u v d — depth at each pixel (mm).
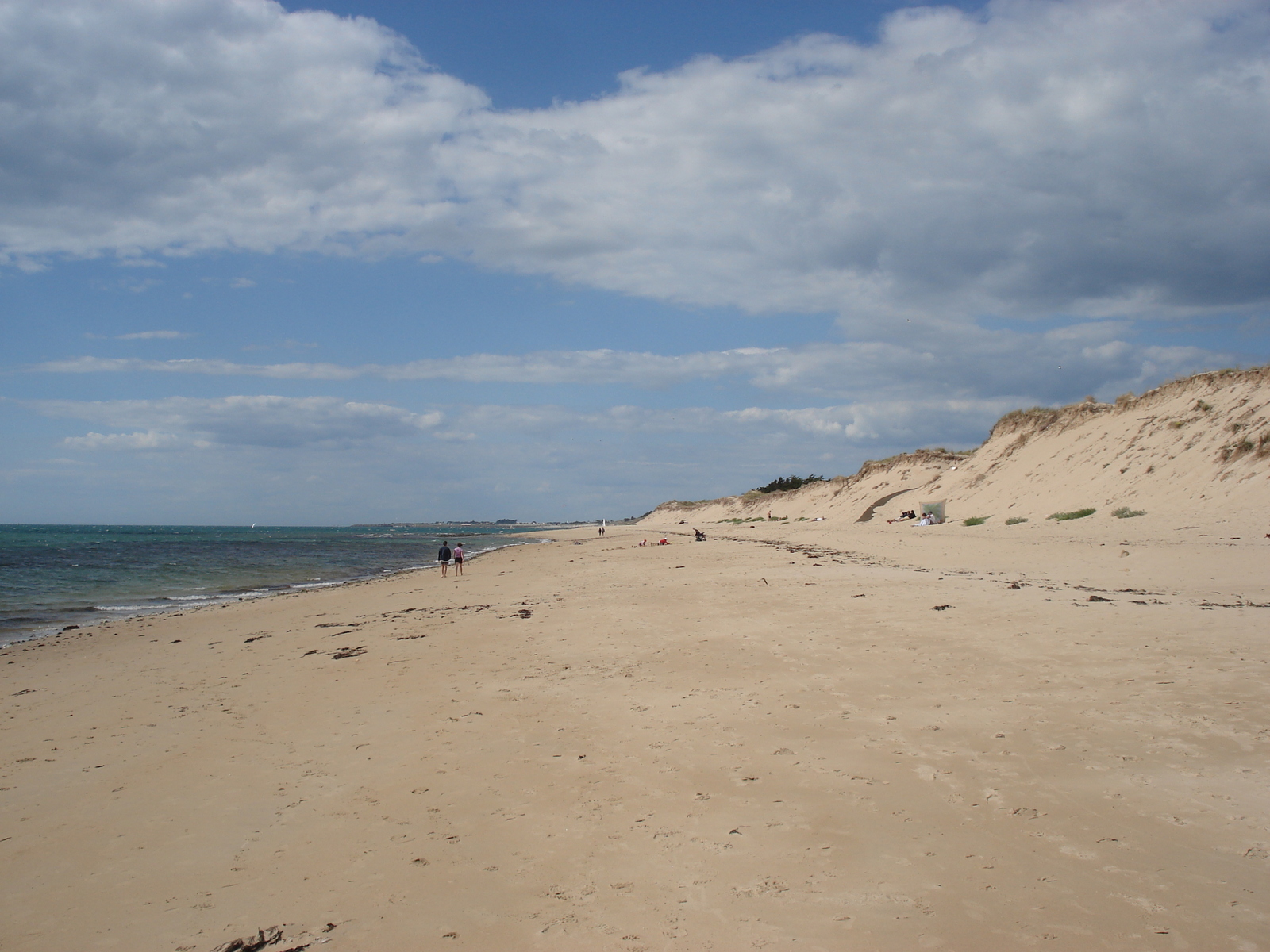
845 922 4188
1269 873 4395
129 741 8328
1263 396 29562
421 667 11188
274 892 4840
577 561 35031
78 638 16625
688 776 6387
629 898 4582
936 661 9438
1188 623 10422
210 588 30422
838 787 5969
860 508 63844
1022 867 4648
